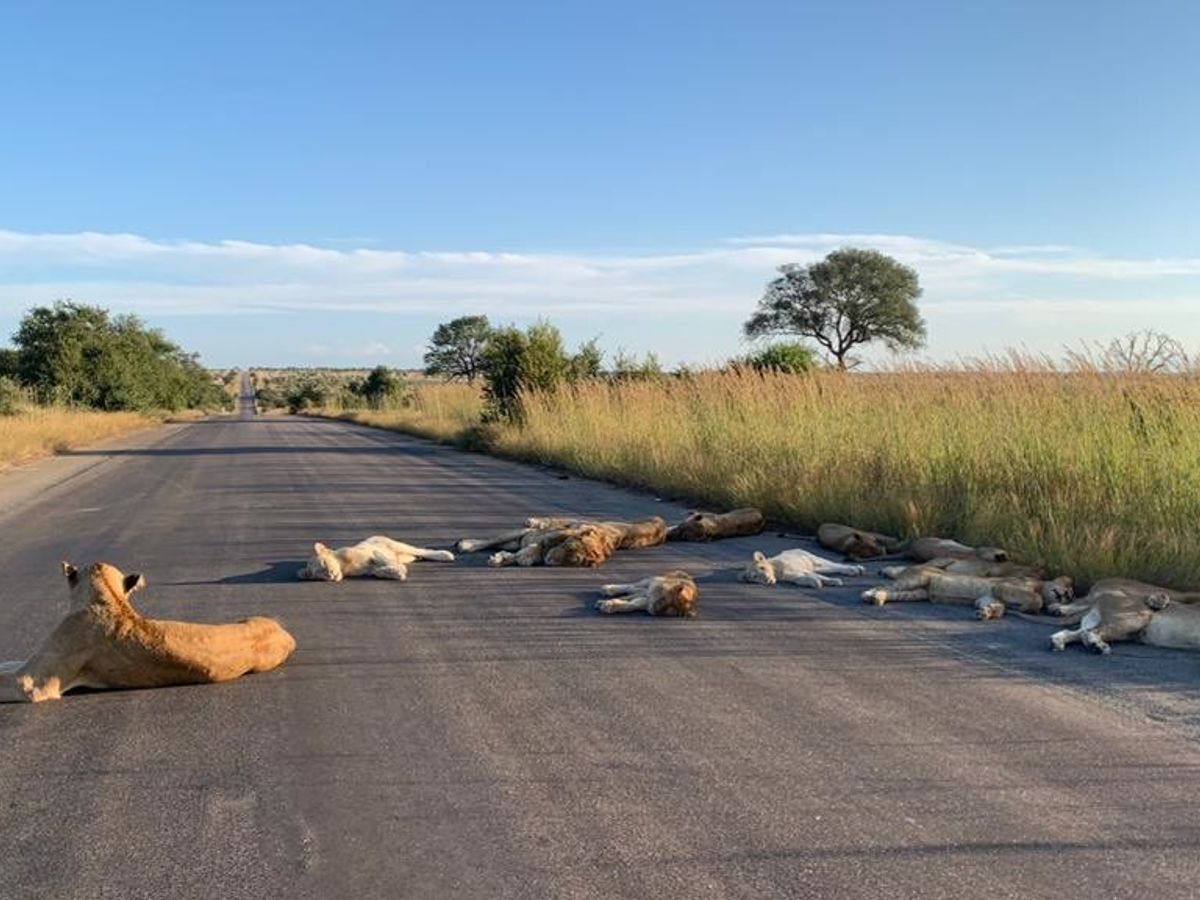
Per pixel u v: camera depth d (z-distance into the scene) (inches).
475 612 327.3
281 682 254.1
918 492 469.7
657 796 183.9
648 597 320.5
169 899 149.3
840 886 150.9
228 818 176.4
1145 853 161.3
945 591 334.6
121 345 2625.5
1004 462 470.0
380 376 3486.7
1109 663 267.6
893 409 600.1
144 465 1020.5
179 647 243.9
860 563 407.2
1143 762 199.0
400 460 1063.6
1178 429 434.0
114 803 183.2
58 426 1499.8
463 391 1971.0
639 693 243.3
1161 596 290.7
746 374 794.8
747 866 157.3
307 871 157.1
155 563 426.9
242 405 6053.2
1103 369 506.0
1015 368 546.6
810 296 1763.0
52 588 373.4
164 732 218.8
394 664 269.0
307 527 534.0
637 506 617.6
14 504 674.8
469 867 157.8
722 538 469.7
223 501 673.0
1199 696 239.5
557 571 395.5
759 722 222.7
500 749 207.5
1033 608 320.8
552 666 266.5
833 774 193.5
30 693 236.8
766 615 321.7
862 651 279.6
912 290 1770.4
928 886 150.8
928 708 231.5
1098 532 372.2
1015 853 161.3
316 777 193.9
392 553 399.5
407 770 196.9
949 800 181.5
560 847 164.2
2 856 163.5
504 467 947.3
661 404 901.2
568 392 1103.6
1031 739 211.6
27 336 2470.5
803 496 502.0
